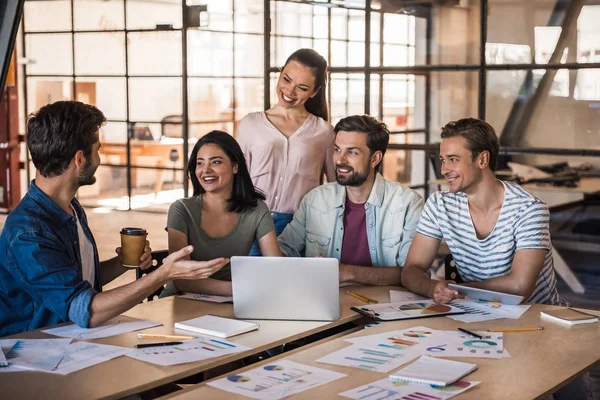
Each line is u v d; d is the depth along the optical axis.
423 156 5.85
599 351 2.32
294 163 4.03
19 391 1.95
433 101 5.84
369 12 5.81
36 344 2.33
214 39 9.94
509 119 5.57
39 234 2.52
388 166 5.94
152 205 10.00
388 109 5.87
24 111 10.17
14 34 3.10
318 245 3.54
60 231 2.62
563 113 5.41
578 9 5.27
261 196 3.32
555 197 5.48
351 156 3.38
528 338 2.44
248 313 2.67
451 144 3.06
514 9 5.47
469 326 2.58
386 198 3.47
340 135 3.40
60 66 10.06
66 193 2.65
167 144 9.82
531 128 5.51
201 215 3.24
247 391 1.95
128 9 9.71
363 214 3.49
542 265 3.02
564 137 5.43
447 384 1.99
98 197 10.32
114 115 10.03
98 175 10.27
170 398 1.91
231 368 2.82
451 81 5.78
